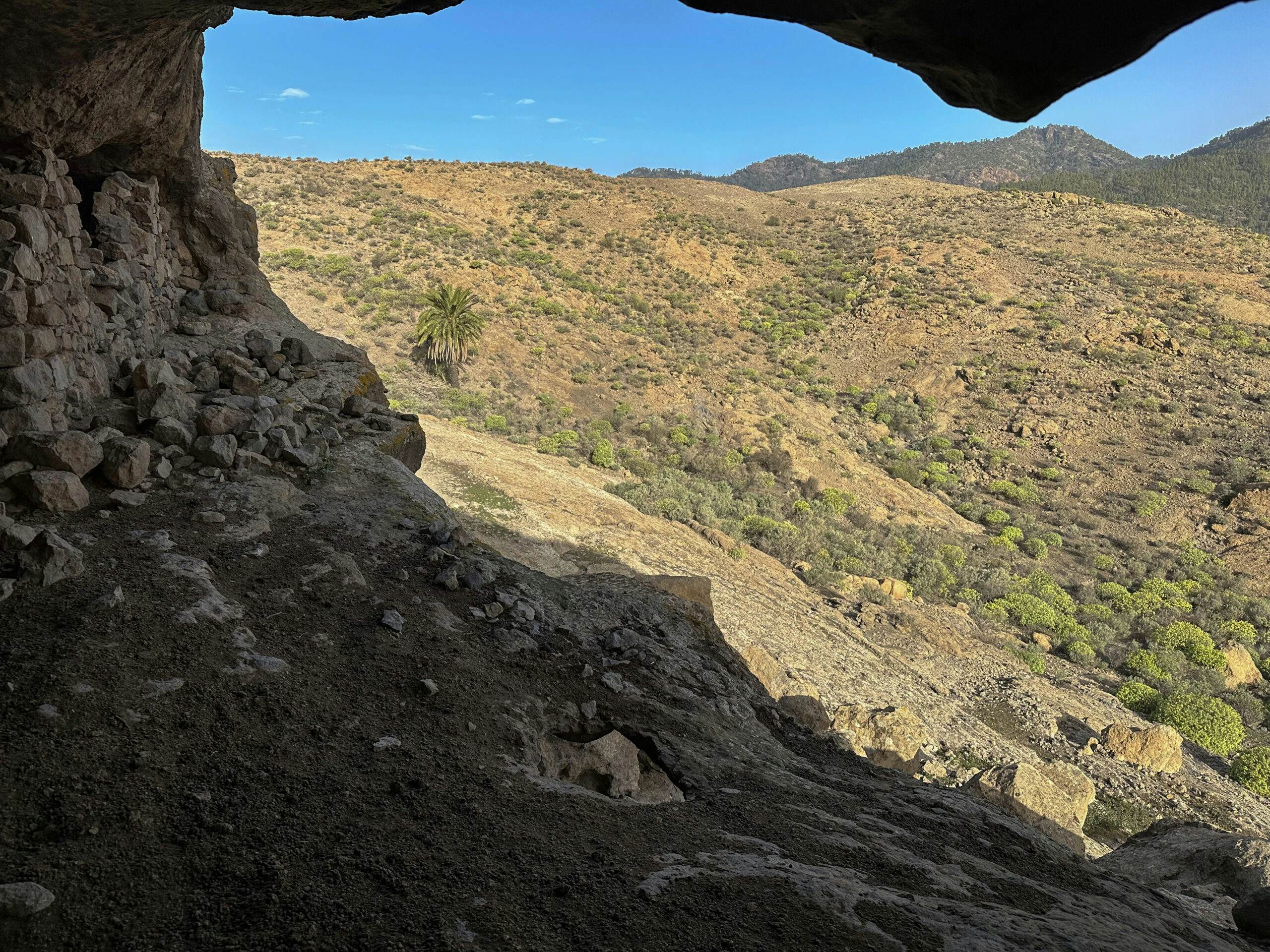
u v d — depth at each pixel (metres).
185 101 8.19
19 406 5.81
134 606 4.60
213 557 5.48
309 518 6.46
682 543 28.19
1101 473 55.03
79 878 2.89
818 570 31.80
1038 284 81.75
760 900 3.24
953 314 74.56
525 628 5.88
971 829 5.00
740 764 5.16
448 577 6.06
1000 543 45.12
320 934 2.75
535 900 3.09
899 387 66.19
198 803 3.39
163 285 9.37
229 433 7.06
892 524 45.97
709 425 52.28
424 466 26.50
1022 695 24.66
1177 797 19.86
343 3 4.19
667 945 2.88
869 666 23.16
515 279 65.25
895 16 2.50
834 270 88.06
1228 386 63.34
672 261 83.81
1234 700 29.59
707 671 6.46
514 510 24.89
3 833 3.05
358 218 71.19
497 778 4.03
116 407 6.94
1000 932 3.32
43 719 3.65
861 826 4.59
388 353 47.44
